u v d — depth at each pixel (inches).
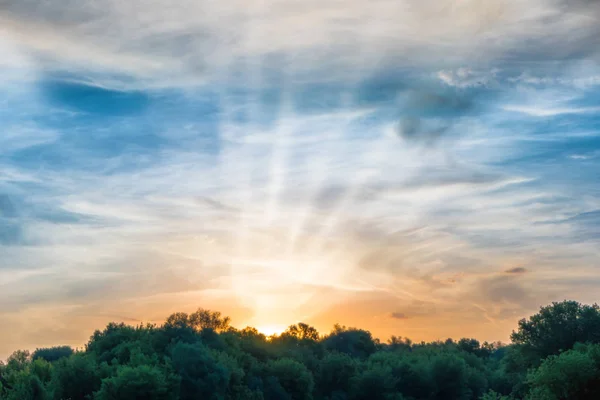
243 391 4229.8
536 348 3850.9
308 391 4948.3
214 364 3919.8
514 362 4237.2
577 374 2561.5
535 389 2758.4
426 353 7224.4
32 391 3248.0
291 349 6048.2
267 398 4591.5
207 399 3754.9
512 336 3981.3
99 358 4259.4
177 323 5088.6
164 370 3619.6
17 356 5078.7
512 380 4660.4
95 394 3353.8
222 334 5236.2
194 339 4520.2
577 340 3764.8
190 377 3772.1
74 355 4143.7
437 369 5816.9
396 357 6619.1
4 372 3846.0
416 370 5880.9
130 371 3339.1
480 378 6043.3
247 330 6190.9
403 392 5802.2
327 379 5541.3
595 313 3855.8
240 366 4682.6
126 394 3272.6
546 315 3907.5
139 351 3961.6
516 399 3786.9
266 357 5551.2
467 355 7150.6
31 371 3801.7
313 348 6481.3
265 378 4817.9
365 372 5497.1
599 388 2529.5
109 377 3604.8
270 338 6348.4
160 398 3380.9
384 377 5472.4
